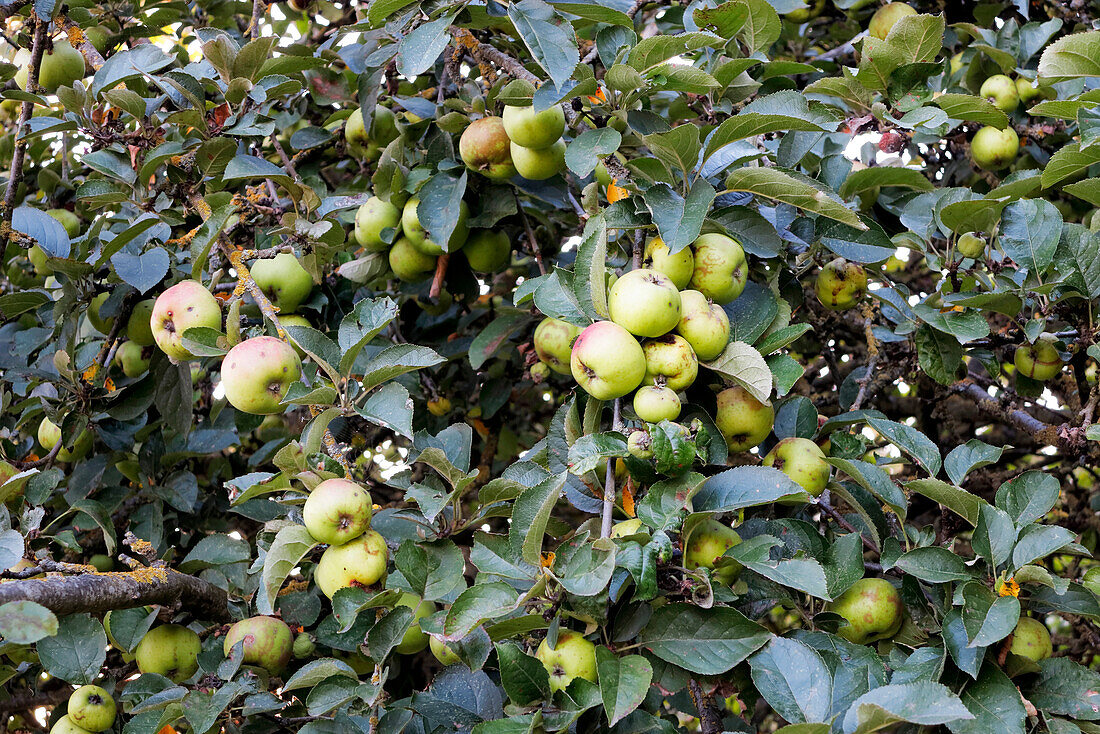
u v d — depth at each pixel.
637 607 1.01
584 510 1.09
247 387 1.09
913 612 1.08
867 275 1.42
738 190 1.11
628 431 1.03
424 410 1.52
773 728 1.62
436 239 1.27
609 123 1.16
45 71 1.38
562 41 1.12
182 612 1.22
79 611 1.05
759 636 1.00
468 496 1.55
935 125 1.19
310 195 1.21
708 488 1.04
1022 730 0.99
